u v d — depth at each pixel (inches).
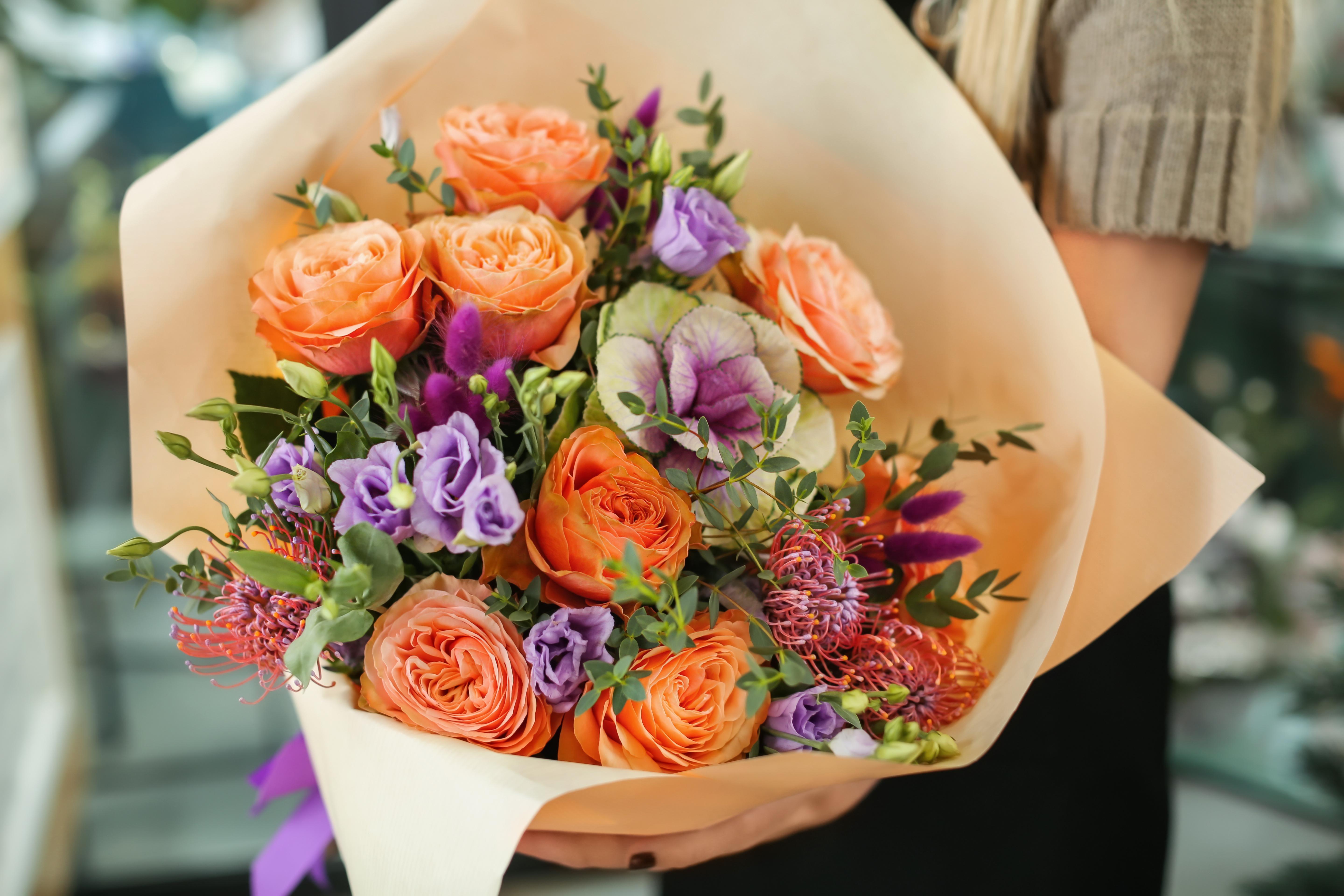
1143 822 29.4
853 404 25.7
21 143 62.9
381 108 24.4
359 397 23.0
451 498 20.0
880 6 24.7
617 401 21.4
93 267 65.6
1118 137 24.1
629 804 20.7
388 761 20.9
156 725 65.3
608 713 21.1
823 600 21.5
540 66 25.9
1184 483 24.0
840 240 26.7
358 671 22.3
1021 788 29.3
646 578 20.7
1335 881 45.0
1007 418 25.7
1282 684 55.9
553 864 56.0
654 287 22.5
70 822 58.5
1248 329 55.1
